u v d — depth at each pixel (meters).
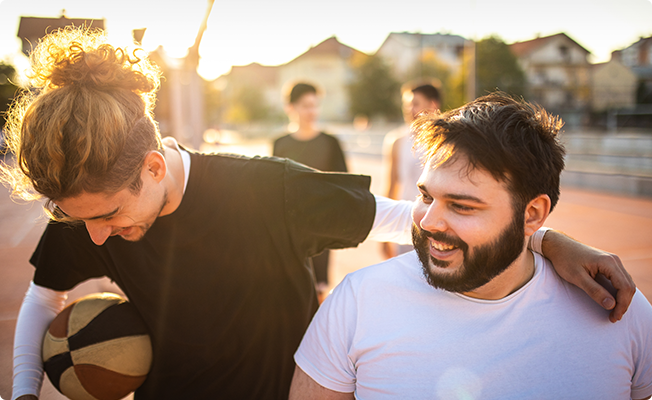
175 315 1.32
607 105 22.98
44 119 0.91
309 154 3.63
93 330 1.37
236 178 1.30
